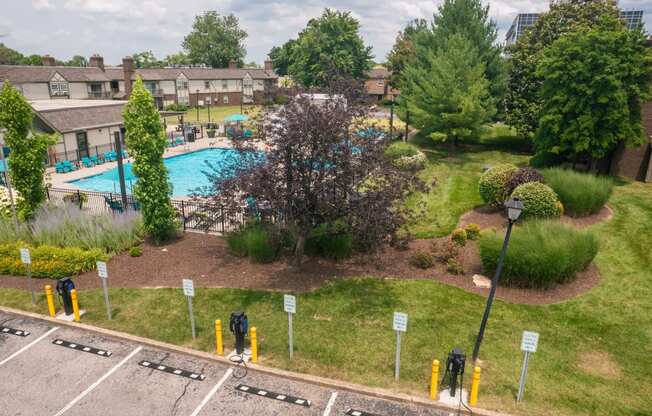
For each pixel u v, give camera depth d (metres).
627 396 9.38
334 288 13.75
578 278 14.39
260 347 11.05
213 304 12.99
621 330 11.66
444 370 10.16
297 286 13.90
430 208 21.44
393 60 62.88
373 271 14.90
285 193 12.57
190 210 21.62
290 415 9.02
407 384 9.73
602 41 23.11
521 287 13.79
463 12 36.66
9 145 17.67
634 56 22.91
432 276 14.59
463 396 9.34
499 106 35.88
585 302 13.00
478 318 12.16
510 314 12.36
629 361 10.47
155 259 16.08
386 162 12.94
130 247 16.88
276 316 12.30
